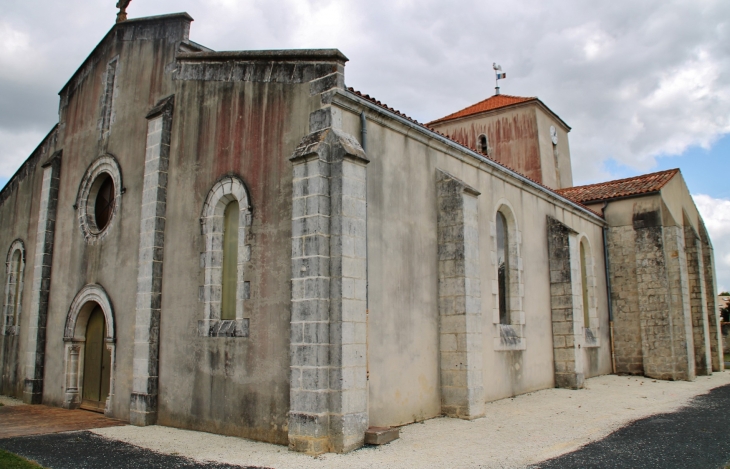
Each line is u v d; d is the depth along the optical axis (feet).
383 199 31.53
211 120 33.17
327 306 25.48
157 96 37.19
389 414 29.73
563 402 39.47
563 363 48.26
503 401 39.50
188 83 35.04
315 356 24.77
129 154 38.52
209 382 29.89
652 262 59.67
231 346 29.19
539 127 77.15
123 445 26.45
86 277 39.91
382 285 30.60
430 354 33.37
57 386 40.63
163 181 34.55
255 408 27.63
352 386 25.17
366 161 27.55
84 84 45.19
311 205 26.17
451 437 27.55
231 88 32.55
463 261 34.06
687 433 29.14
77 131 44.80
